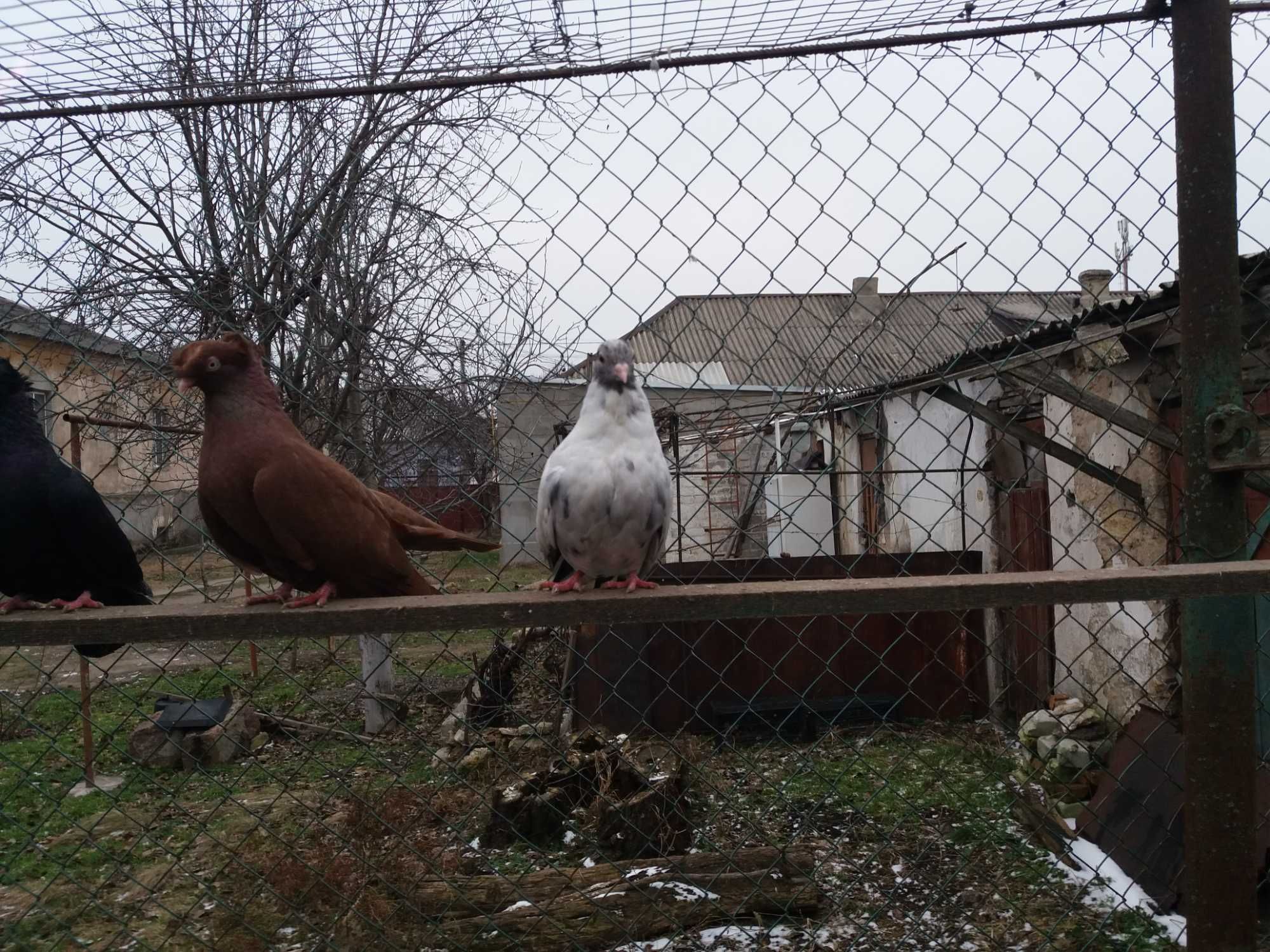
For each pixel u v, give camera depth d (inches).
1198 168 76.3
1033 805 167.6
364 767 209.8
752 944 128.4
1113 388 213.2
